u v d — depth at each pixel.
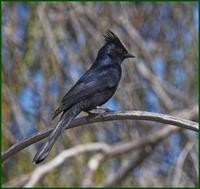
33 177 13.96
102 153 15.10
